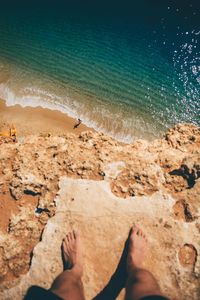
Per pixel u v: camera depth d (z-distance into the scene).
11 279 3.39
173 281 3.32
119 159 4.11
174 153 4.23
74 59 15.42
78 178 3.98
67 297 2.94
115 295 3.29
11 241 3.58
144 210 3.71
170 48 17.44
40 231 3.68
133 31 18.75
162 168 4.05
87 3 21.42
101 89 13.85
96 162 4.07
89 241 3.57
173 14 20.70
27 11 19.53
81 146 4.32
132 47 17.12
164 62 16.28
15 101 12.84
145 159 4.10
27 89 13.41
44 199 3.83
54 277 3.37
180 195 3.79
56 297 2.95
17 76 14.03
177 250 3.47
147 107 13.48
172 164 4.05
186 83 15.07
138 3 21.84
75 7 20.75
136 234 3.52
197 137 4.49
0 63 14.65
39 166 4.07
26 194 3.93
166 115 13.34
